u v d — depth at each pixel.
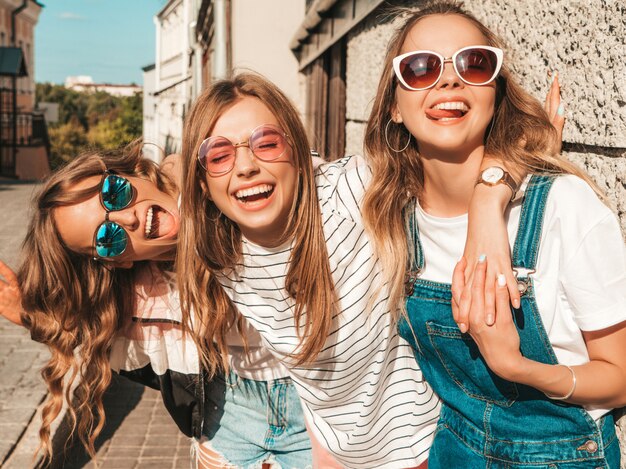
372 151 2.02
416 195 1.95
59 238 2.29
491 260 1.61
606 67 1.87
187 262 2.19
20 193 19.55
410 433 2.29
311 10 7.35
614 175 1.89
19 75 34.72
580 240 1.61
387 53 2.00
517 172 1.73
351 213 2.08
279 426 2.64
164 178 2.39
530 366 1.59
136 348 2.61
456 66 1.74
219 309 2.33
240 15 9.73
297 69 9.85
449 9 1.91
